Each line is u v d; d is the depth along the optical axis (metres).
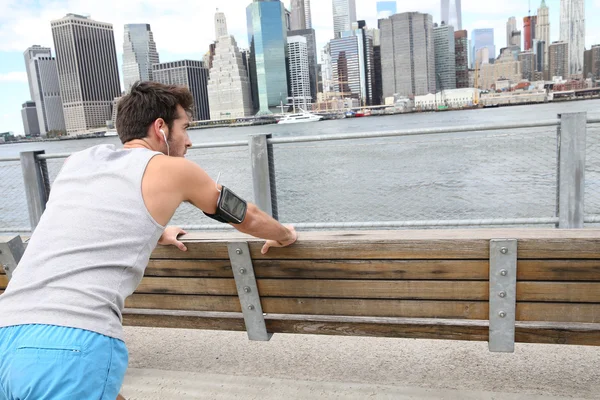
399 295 1.81
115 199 1.34
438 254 1.71
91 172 1.41
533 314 1.71
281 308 2.00
